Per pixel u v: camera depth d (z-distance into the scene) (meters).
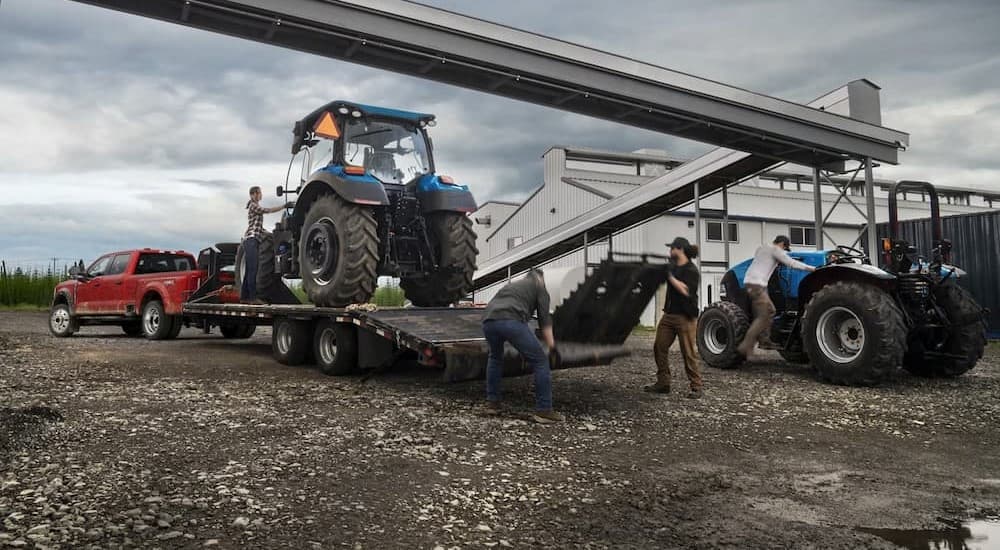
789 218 23.97
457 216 7.86
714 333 8.42
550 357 5.37
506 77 9.71
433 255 7.78
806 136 11.22
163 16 8.02
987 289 12.92
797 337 8.06
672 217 21.66
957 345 7.26
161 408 5.14
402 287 8.62
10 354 8.55
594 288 5.30
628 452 4.19
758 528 2.89
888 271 7.49
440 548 2.60
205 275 11.09
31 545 2.49
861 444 4.47
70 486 3.20
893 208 7.49
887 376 6.66
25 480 3.27
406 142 7.95
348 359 6.97
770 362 8.94
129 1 7.75
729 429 4.87
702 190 15.17
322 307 7.38
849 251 8.13
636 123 11.23
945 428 4.97
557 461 3.94
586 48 9.95
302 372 7.46
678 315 6.26
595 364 5.68
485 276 21.00
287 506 3.02
